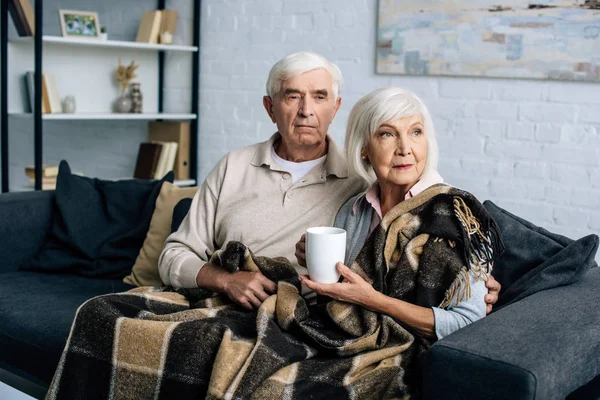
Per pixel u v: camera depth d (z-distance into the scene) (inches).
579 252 69.1
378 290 64.6
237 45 156.1
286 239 77.8
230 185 83.4
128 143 178.4
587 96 114.7
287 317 65.3
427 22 127.7
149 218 100.6
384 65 134.0
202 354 62.3
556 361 51.4
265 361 59.4
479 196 128.0
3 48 141.8
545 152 120.1
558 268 69.4
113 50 164.1
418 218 65.9
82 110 159.5
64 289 93.8
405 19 130.1
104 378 67.1
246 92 156.2
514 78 121.2
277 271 72.2
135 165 174.9
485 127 125.5
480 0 121.6
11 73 143.3
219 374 58.9
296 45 146.5
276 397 56.8
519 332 55.7
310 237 61.5
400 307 61.7
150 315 69.3
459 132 128.3
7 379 86.7
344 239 61.9
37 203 106.3
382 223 66.4
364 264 66.2
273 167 80.9
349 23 138.4
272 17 149.3
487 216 64.9
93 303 69.6
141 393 64.9
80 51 157.8
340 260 61.8
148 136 170.1
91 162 186.2
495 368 49.8
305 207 78.7
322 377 58.9
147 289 79.6
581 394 54.0
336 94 81.2
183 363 62.8
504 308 62.5
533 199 122.3
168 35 161.2
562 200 119.4
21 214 104.2
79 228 102.7
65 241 102.3
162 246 94.8
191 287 76.2
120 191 106.0
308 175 79.7
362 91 138.6
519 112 121.6
